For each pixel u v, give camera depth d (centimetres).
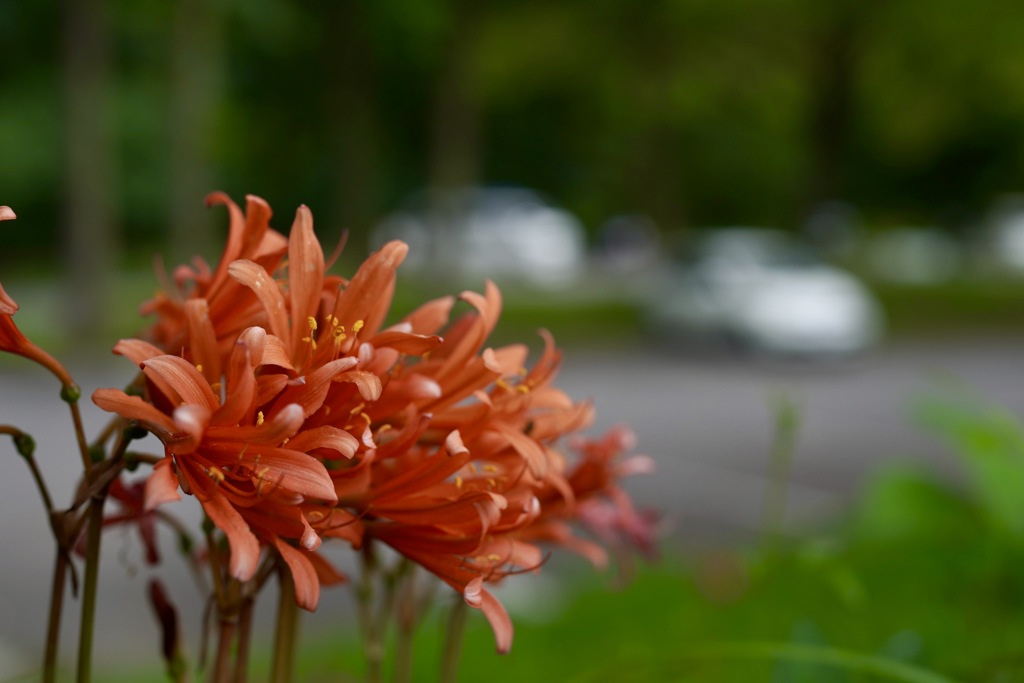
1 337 123
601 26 1928
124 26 1595
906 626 302
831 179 2138
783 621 322
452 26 1619
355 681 324
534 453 131
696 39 2031
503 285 2283
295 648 139
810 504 744
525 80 2166
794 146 3100
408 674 171
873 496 372
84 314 1291
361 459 126
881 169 3775
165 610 147
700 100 2339
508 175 3303
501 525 133
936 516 357
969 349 1605
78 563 559
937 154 3675
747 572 377
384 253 130
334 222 2767
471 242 2292
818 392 1241
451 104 1630
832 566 266
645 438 988
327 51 1798
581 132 3145
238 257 136
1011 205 2964
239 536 112
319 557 129
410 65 2162
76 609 523
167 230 2584
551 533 165
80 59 1259
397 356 128
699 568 419
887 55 2042
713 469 859
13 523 682
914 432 1008
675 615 364
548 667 327
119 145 2136
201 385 117
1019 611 311
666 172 2425
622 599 398
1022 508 308
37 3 1450
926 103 2158
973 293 2175
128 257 2520
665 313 1514
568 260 2353
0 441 919
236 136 2592
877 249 2917
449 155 1638
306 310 128
